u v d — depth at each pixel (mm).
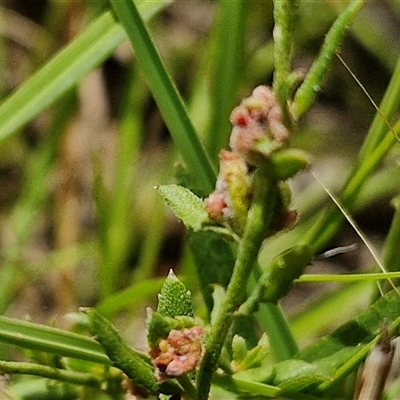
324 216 182
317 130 327
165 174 262
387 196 305
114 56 331
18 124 193
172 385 141
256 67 298
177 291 141
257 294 138
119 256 243
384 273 163
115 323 242
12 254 249
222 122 202
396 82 178
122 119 263
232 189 134
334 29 131
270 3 307
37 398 173
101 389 157
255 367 157
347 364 161
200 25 340
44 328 159
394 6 343
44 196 259
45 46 284
